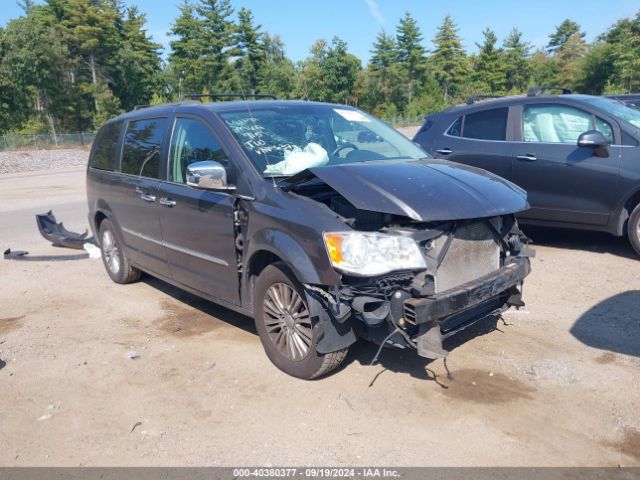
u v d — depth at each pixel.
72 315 5.79
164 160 5.38
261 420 3.69
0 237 9.97
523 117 7.39
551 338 4.68
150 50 79.00
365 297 3.56
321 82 71.88
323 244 3.65
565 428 3.46
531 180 7.15
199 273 4.98
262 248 4.10
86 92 66.50
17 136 47.25
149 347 4.89
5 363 4.69
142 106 6.57
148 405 3.94
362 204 3.64
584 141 6.45
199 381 4.23
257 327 4.41
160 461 3.32
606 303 5.38
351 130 5.18
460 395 3.87
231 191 4.44
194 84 70.94
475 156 7.64
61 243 8.76
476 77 77.81
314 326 3.88
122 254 6.48
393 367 4.29
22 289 6.75
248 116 4.91
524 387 3.94
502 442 3.35
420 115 68.44
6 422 3.80
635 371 4.10
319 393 3.97
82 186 18.59
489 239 4.04
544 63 83.81
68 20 67.75
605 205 6.64
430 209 3.60
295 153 4.61
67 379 4.37
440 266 3.76
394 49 76.12
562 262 6.72
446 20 78.62
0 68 60.22
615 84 70.38
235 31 71.38
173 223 5.17
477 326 4.97
